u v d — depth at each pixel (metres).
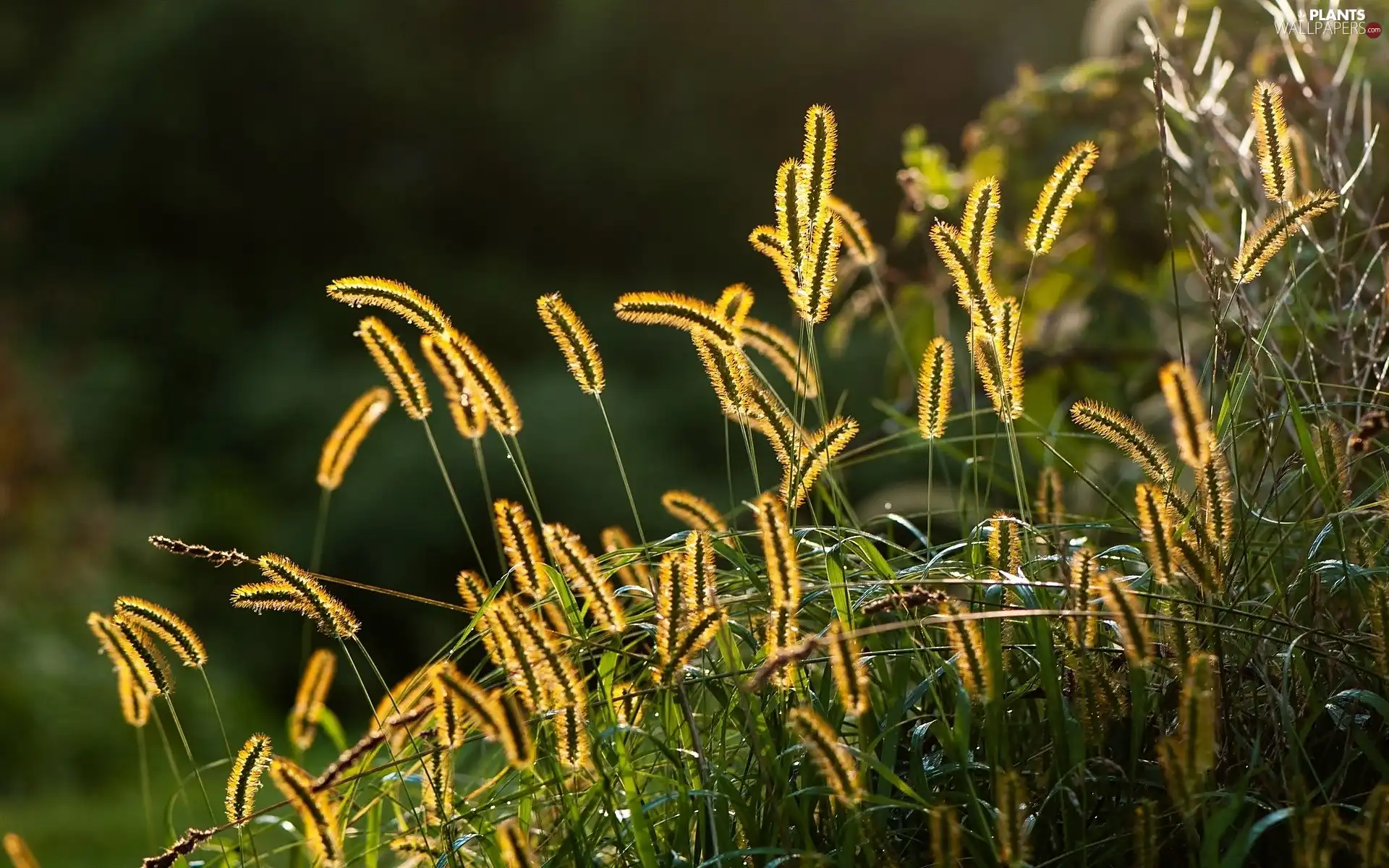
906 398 4.27
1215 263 2.53
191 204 18.83
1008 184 4.19
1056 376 3.98
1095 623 1.90
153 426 14.20
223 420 14.43
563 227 19.77
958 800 2.04
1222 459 1.87
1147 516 1.81
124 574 10.22
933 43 17.08
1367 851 1.65
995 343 2.07
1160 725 2.02
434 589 11.10
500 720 1.72
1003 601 2.08
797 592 1.84
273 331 16.58
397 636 9.88
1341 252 2.64
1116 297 3.95
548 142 19.53
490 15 20.50
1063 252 4.17
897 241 4.39
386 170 19.70
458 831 2.25
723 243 19.05
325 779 1.97
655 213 19.36
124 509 11.68
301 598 2.14
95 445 12.90
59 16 22.69
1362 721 2.06
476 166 19.86
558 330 2.17
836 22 17.77
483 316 17.16
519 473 2.21
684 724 2.17
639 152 19.25
